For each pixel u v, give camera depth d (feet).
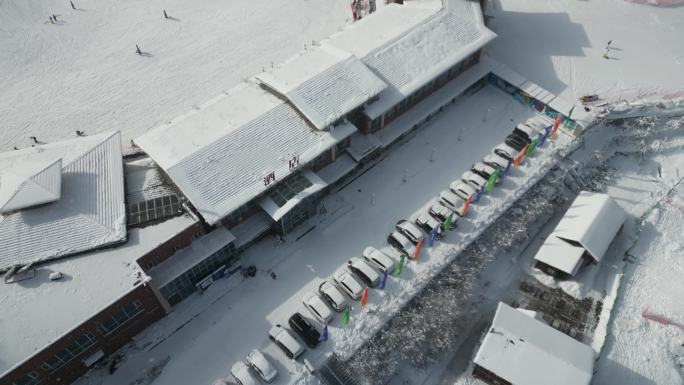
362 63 156.76
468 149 169.89
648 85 191.21
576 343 119.24
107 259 115.96
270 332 123.13
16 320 104.99
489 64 187.73
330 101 145.69
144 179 134.21
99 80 187.52
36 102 179.01
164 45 202.69
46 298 108.78
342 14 218.59
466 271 140.97
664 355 130.93
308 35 208.44
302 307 130.82
